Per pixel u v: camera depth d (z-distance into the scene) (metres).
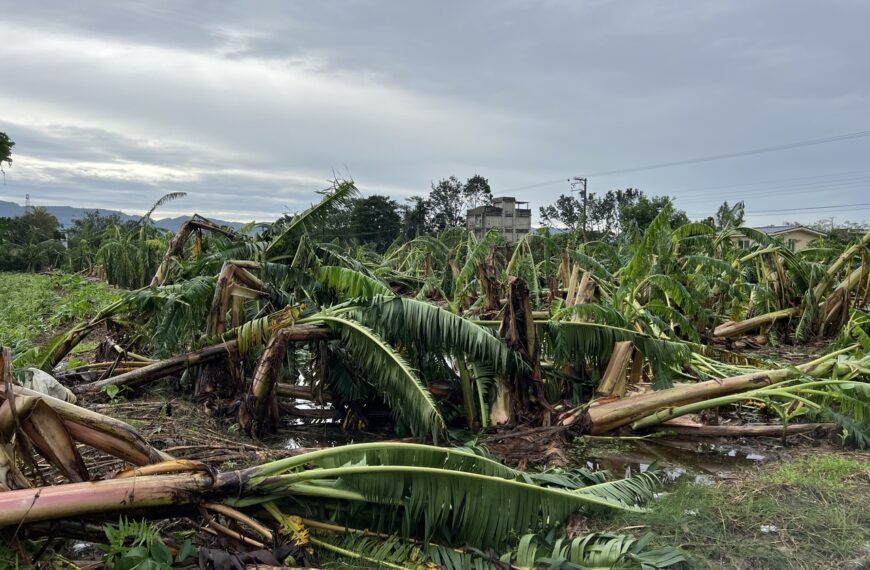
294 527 3.50
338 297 7.82
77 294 18.55
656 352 7.02
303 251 7.70
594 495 4.19
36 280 30.58
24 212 71.06
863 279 14.52
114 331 8.68
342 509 3.68
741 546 3.88
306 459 3.61
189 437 5.64
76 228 56.31
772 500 4.56
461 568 3.46
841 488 4.87
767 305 14.73
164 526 3.77
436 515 3.62
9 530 2.97
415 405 5.52
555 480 4.23
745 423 7.42
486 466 3.91
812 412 6.96
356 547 3.58
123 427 3.43
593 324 7.07
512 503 3.73
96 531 3.15
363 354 6.01
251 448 5.39
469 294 12.21
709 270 13.78
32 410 3.23
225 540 3.44
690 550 3.83
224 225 9.62
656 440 6.76
